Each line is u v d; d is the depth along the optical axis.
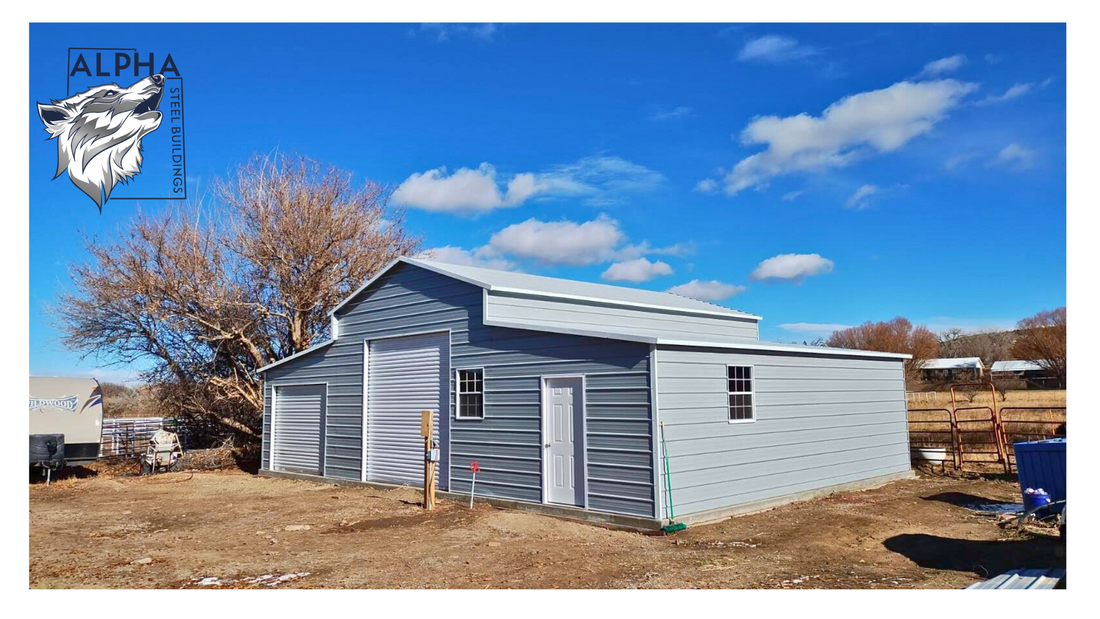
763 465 13.25
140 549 10.41
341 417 17.94
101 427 20.23
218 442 26.28
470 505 13.66
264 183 25.62
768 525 11.52
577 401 12.48
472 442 14.38
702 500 11.84
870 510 13.04
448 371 15.12
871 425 16.62
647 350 11.45
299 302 25.19
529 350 13.38
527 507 13.02
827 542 10.39
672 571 8.68
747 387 13.17
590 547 10.05
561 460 12.63
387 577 8.52
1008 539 10.64
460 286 15.00
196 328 24.47
